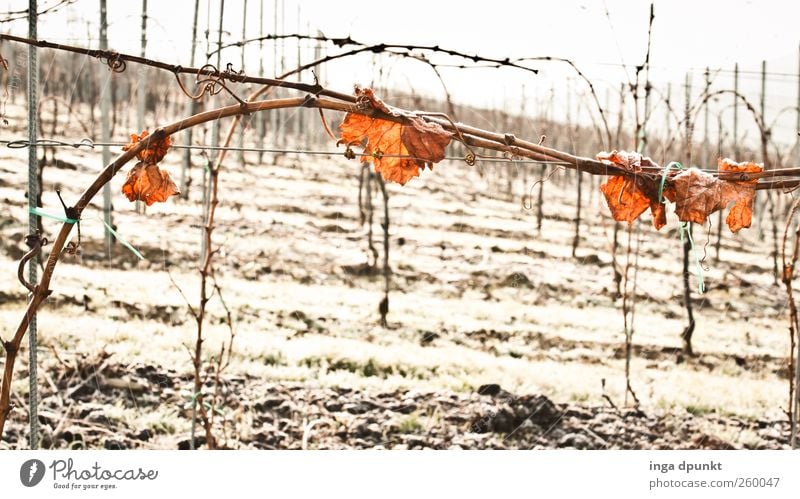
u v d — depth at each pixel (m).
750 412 7.45
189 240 11.51
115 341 7.09
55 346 6.62
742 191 2.41
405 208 16.59
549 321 10.41
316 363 7.66
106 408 5.65
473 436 6.09
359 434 5.89
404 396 6.88
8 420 5.06
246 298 9.50
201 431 5.49
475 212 16.77
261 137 18.95
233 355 7.29
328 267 11.78
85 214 11.77
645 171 2.41
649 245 15.20
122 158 2.16
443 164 22.30
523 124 17.36
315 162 20.50
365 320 9.55
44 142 2.16
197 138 17.08
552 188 21.64
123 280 9.16
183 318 8.29
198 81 2.12
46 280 2.20
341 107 2.18
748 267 14.05
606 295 11.86
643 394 7.70
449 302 10.91
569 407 7.03
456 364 8.09
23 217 11.20
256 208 14.36
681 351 9.53
